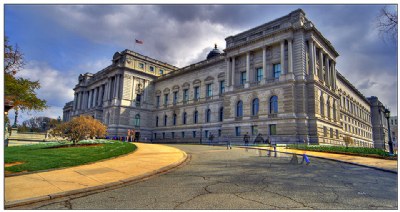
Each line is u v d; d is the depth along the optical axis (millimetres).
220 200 8773
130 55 72562
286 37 44719
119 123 67562
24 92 24656
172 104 69062
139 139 70500
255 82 48281
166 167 14984
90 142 31547
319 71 48000
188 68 65562
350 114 79938
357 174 13945
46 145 30219
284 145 36625
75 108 95188
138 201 8789
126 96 70000
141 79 74000
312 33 45281
